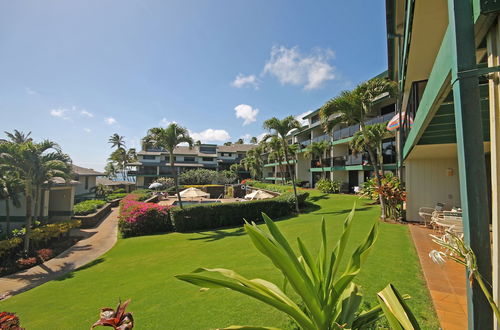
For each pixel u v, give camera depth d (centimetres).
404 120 877
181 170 4362
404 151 828
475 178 153
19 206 1095
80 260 880
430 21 449
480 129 154
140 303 429
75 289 578
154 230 1286
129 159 6031
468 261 144
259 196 1642
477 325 150
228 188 3238
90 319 402
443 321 277
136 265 729
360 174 2134
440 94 257
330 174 2408
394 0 641
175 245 958
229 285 162
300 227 948
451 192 839
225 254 721
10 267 786
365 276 410
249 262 599
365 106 926
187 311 369
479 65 305
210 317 342
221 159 5322
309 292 160
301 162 3238
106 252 964
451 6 171
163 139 1450
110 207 2291
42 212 1264
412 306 311
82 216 1537
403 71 702
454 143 543
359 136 1505
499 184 167
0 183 984
